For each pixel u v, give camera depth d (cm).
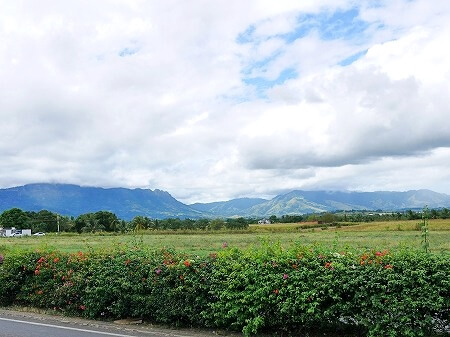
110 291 1102
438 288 779
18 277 1288
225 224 9456
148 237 6688
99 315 1152
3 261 1338
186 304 1005
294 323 912
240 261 981
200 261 1020
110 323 1091
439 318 794
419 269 801
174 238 6341
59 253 1291
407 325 795
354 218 10888
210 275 985
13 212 13588
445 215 7488
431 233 5753
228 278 956
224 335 963
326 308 870
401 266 820
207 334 973
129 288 1082
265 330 947
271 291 903
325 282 861
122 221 11875
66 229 13125
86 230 11350
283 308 877
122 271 1102
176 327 1031
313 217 11719
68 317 1167
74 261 1212
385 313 812
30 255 1308
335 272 863
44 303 1241
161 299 1035
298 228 8719
